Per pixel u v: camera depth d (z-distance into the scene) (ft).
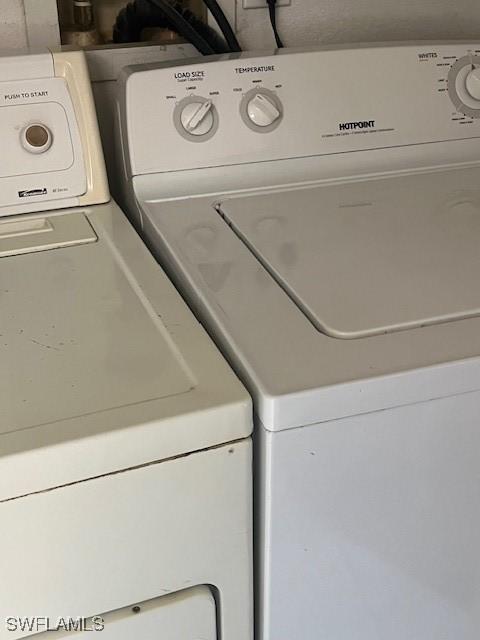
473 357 2.31
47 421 2.06
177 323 2.49
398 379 2.24
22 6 3.63
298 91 3.54
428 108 3.75
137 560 2.24
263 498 2.34
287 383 2.19
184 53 3.94
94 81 3.84
